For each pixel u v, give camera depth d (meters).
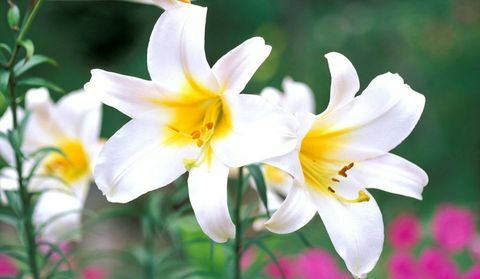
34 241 0.94
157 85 0.79
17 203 0.95
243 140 0.77
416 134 3.55
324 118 0.80
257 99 0.76
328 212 0.79
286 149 0.74
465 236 1.46
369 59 3.59
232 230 0.76
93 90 0.77
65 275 0.93
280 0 3.53
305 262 1.32
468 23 3.59
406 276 1.36
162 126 0.80
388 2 3.60
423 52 3.58
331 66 0.78
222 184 0.77
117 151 0.78
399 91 0.80
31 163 1.02
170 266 1.06
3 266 1.31
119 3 3.29
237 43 3.39
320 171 0.81
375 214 0.79
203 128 0.80
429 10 3.56
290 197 0.76
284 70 3.61
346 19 3.62
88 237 2.36
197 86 0.79
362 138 0.81
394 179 0.81
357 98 0.80
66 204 1.01
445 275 1.34
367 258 0.78
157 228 1.04
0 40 2.95
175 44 0.78
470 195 3.40
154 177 0.78
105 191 0.77
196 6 0.78
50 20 3.24
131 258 1.08
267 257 1.10
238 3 3.34
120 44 3.46
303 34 3.57
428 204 3.33
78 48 3.29
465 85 3.55
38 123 1.03
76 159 1.05
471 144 3.54
